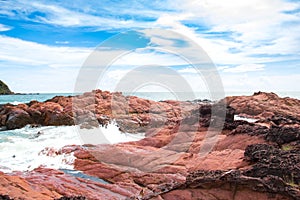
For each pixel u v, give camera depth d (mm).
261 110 20594
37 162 9195
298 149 7207
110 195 6395
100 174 7750
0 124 17625
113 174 7660
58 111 18344
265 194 4734
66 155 9492
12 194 5574
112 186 6875
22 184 6320
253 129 9570
